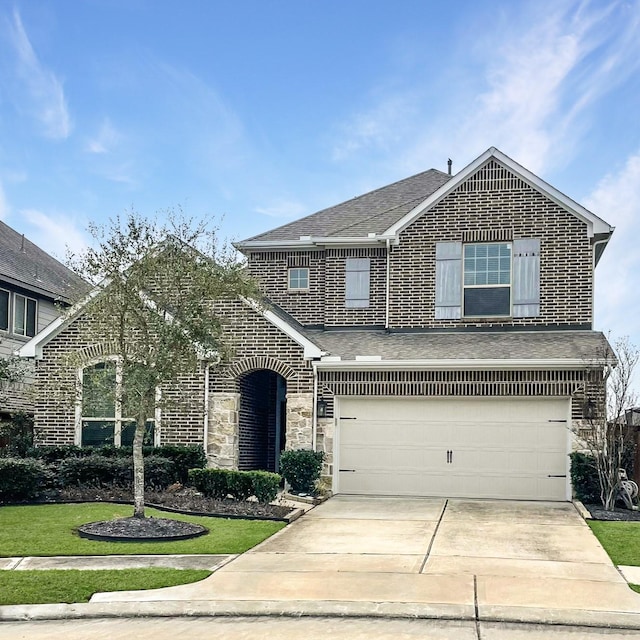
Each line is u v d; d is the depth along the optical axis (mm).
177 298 14961
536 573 11305
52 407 19953
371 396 19562
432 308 21453
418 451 19469
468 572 11359
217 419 19672
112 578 10898
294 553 12641
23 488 16875
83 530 13641
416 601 9859
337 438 19766
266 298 21594
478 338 20562
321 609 9625
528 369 18625
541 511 16969
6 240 27562
